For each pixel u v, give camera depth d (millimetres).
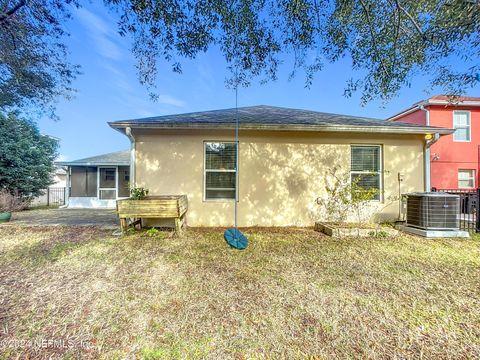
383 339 2064
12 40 4855
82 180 13453
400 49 3945
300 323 2281
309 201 6887
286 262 3885
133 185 6543
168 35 3900
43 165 13062
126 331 2172
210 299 2709
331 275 3383
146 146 6625
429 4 3344
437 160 10844
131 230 6051
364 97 4625
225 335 2117
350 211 6887
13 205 9406
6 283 3113
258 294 2818
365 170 7051
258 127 6301
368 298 2748
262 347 1978
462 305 2607
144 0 3359
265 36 4047
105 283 3113
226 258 4062
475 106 10930
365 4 3645
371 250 4566
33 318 2359
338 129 6449
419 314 2436
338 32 4000
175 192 6652
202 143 6688
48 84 6387
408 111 11906
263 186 6809
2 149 11469
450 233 5570
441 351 1928
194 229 6332
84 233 5879
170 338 2082
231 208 6758
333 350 1939
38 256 4148
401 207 6992
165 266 3695
